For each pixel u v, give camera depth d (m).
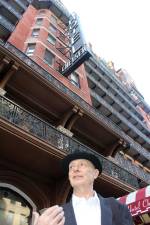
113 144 15.40
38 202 9.31
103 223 1.73
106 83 36.06
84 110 13.50
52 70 18.33
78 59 18.19
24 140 8.30
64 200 9.48
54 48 21.34
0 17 18.95
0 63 11.07
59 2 31.78
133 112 38.94
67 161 2.23
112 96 34.09
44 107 13.06
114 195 11.97
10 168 8.99
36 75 11.91
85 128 14.47
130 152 25.72
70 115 13.34
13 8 21.12
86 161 2.19
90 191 2.02
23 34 20.73
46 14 26.48
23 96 12.40
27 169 9.48
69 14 28.69
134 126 33.28
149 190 6.97
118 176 12.24
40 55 18.78
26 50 19.22
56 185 9.96
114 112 30.23
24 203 9.05
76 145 10.98
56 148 9.10
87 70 34.53
